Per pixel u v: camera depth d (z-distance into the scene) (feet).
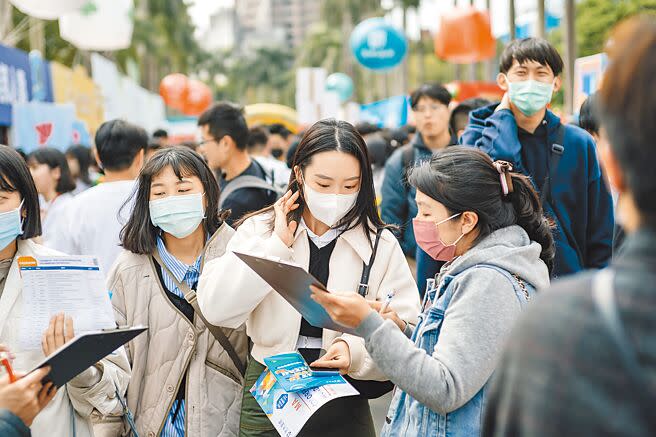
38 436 7.41
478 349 6.09
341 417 7.89
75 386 7.52
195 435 8.34
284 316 8.07
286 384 7.24
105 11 28.84
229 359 8.73
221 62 249.34
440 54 40.78
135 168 13.28
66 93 36.17
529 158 11.16
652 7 57.82
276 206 8.18
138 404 8.63
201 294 8.05
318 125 8.08
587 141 11.04
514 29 42.86
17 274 7.65
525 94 10.77
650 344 3.20
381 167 21.35
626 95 3.30
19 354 7.30
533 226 7.04
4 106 26.37
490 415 3.85
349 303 6.27
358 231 8.40
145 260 8.86
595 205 11.09
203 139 15.31
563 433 3.34
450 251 6.99
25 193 7.72
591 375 3.30
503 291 6.25
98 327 7.16
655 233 3.37
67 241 12.80
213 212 9.21
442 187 6.67
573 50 33.37
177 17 131.03
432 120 15.67
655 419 3.14
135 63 98.32
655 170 3.25
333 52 175.32
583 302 3.45
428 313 6.89
